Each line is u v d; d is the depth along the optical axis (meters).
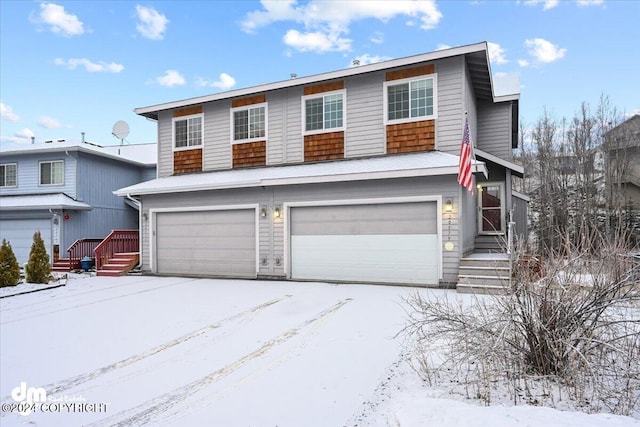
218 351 5.09
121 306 8.16
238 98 13.02
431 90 10.36
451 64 10.16
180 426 3.20
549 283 3.44
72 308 8.15
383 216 9.97
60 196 16.00
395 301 7.67
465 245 9.70
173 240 12.88
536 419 2.68
